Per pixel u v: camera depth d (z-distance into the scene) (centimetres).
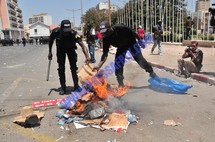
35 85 755
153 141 373
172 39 2200
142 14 2492
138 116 466
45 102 559
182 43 1973
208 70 875
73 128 422
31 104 561
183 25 2133
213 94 616
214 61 1077
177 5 2219
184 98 579
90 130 413
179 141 372
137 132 402
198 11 1902
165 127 420
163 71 974
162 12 2336
